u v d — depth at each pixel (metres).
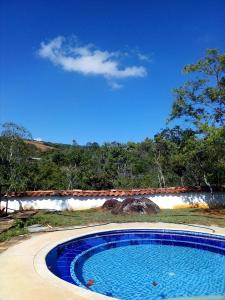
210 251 13.12
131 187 34.91
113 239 14.18
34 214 18.81
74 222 15.89
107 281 9.78
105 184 35.22
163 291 9.00
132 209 18.98
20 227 14.83
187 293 8.84
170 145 22.22
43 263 9.35
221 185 23.19
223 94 18.81
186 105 19.89
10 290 7.40
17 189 21.20
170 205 22.56
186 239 13.98
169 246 13.93
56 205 21.70
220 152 18.77
